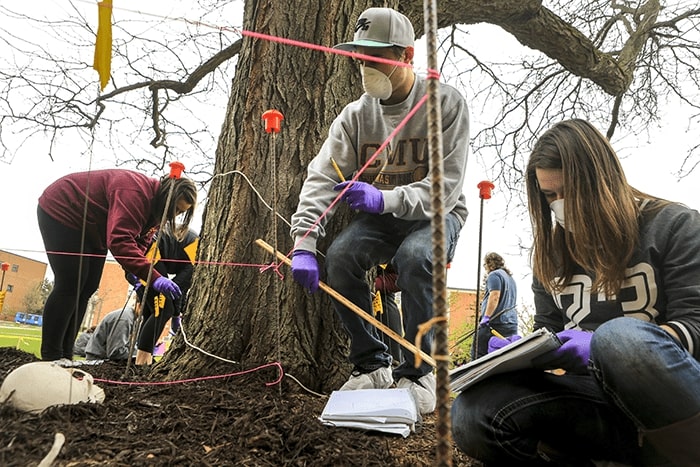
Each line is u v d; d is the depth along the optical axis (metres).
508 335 3.78
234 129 2.11
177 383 1.66
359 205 1.55
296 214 1.72
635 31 4.45
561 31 3.64
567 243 1.22
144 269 2.21
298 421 1.26
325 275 1.92
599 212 1.11
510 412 1.05
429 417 1.62
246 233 1.95
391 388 1.68
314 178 1.78
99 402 1.30
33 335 6.66
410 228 1.78
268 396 1.57
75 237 2.28
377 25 1.62
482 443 1.08
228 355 1.83
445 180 1.64
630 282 1.11
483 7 3.15
